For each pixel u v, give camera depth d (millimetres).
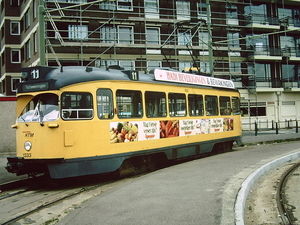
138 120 10086
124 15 26734
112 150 9219
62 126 8367
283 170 10273
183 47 27031
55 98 8508
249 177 8164
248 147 17453
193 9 29594
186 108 12281
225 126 14758
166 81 11414
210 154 14336
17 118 9000
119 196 6965
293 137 21281
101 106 9078
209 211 5574
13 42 31234
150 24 27484
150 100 10617
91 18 24156
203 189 7117
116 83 9508
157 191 7195
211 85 14039
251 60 32844
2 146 16344
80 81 8758
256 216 5984
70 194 8203
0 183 9602
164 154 11375
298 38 36188
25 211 6910
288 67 35531
